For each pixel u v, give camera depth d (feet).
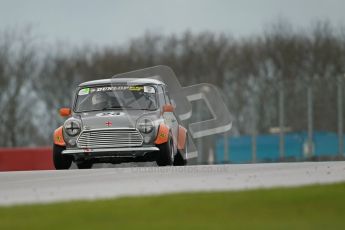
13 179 154.61
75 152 190.49
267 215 100.68
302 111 404.36
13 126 551.59
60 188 134.00
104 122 190.39
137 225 93.61
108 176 153.38
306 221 97.25
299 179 140.05
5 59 580.71
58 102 597.52
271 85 420.36
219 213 101.50
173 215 100.27
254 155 415.64
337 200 109.19
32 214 101.76
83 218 98.53
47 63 625.00
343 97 393.91
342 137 394.32
